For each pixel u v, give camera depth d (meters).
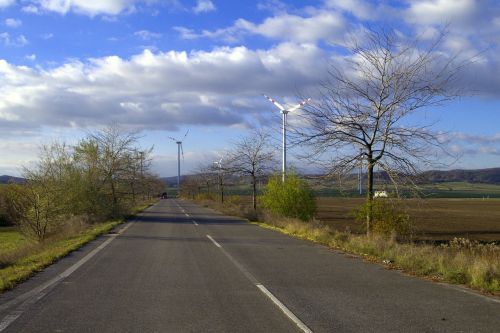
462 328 7.42
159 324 7.55
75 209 34.16
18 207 28.45
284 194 32.91
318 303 9.09
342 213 51.06
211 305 8.88
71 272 12.48
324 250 17.75
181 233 24.91
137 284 10.88
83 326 7.43
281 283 11.13
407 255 14.32
